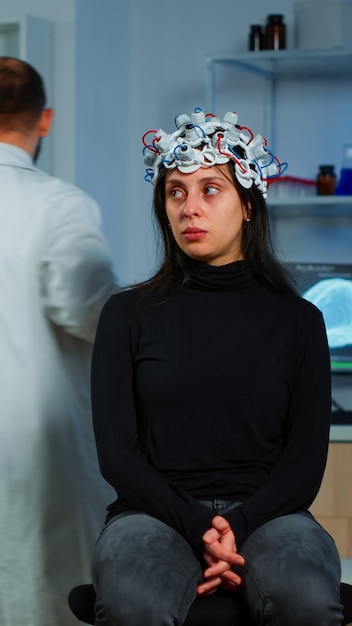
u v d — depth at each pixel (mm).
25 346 2361
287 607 1661
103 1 4137
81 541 2447
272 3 4324
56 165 3889
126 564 1705
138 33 4465
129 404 1936
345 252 4297
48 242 2363
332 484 3350
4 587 2400
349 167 3980
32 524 2391
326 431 1937
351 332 4020
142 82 4465
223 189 1960
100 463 1912
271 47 4020
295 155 4316
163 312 1965
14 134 2479
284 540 1756
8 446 2375
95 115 4078
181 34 4426
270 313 1972
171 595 1675
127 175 4469
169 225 2037
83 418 2463
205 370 1905
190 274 2002
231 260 2016
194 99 4418
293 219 4320
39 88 2523
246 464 1899
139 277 4473
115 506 1959
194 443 1888
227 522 1773
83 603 1828
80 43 3895
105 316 2000
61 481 2410
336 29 3936
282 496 1841
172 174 1970
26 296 2357
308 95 4297
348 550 3344
